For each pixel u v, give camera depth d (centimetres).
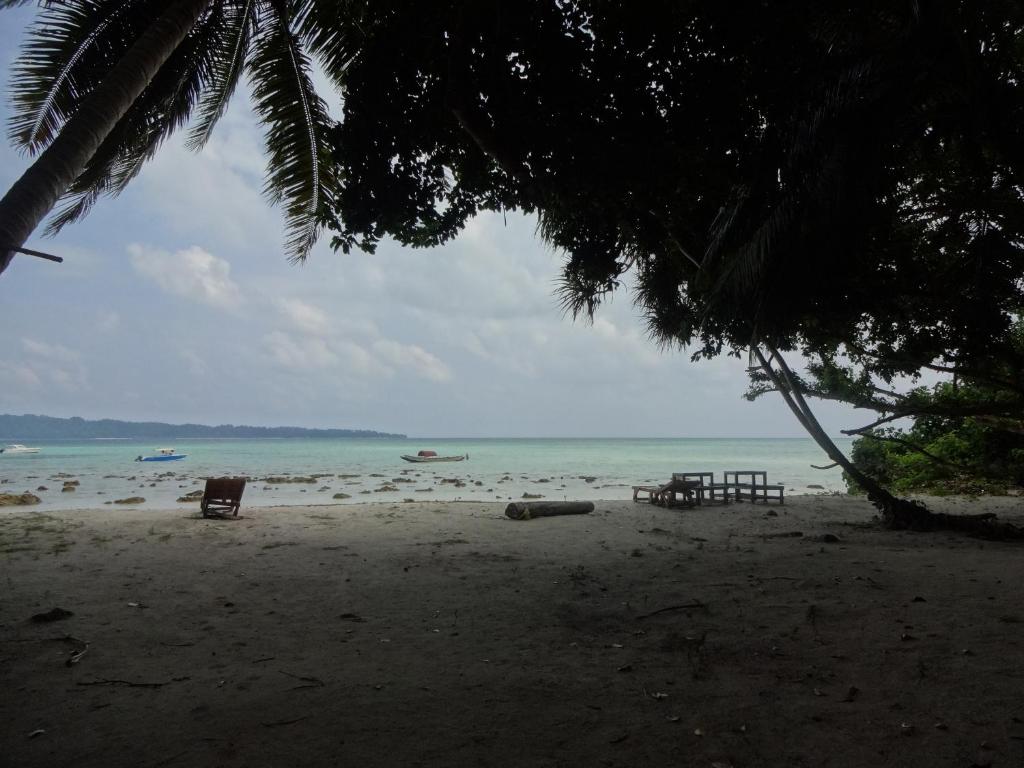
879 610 547
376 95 718
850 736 310
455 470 3962
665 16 616
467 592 648
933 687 368
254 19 1047
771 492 2353
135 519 1270
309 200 1109
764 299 652
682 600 602
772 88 626
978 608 545
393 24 701
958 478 1806
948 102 627
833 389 1164
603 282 976
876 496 1148
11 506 1827
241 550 905
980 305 797
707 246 791
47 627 512
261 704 355
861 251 685
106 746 304
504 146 742
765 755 292
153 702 359
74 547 919
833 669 404
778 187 659
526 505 1306
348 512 1418
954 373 934
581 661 431
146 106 1022
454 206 822
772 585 659
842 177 570
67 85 938
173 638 487
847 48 614
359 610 577
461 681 392
